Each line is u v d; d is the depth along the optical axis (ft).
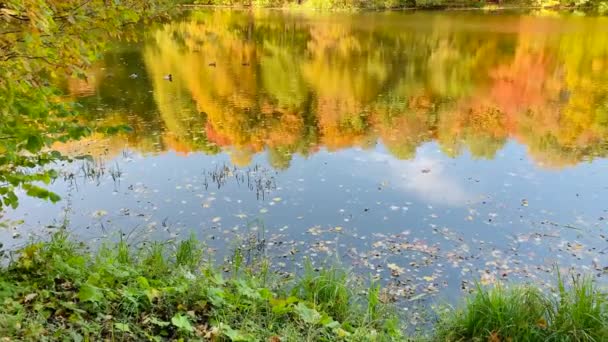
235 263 18.51
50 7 12.08
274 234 22.52
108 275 13.99
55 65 12.44
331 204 25.81
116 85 58.49
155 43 93.45
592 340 13.11
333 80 62.08
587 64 67.67
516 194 26.86
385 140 37.52
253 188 28.07
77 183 28.58
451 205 25.54
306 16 135.44
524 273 19.12
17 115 11.76
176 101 50.96
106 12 13.78
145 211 24.93
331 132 40.01
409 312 16.33
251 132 40.22
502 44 84.84
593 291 14.87
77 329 10.72
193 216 24.41
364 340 13.05
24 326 10.26
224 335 11.82
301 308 13.32
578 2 142.61
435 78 62.28
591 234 22.22
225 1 170.50
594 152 33.91
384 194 27.04
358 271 19.30
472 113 45.44
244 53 83.15
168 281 14.97
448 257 20.35
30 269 13.88
